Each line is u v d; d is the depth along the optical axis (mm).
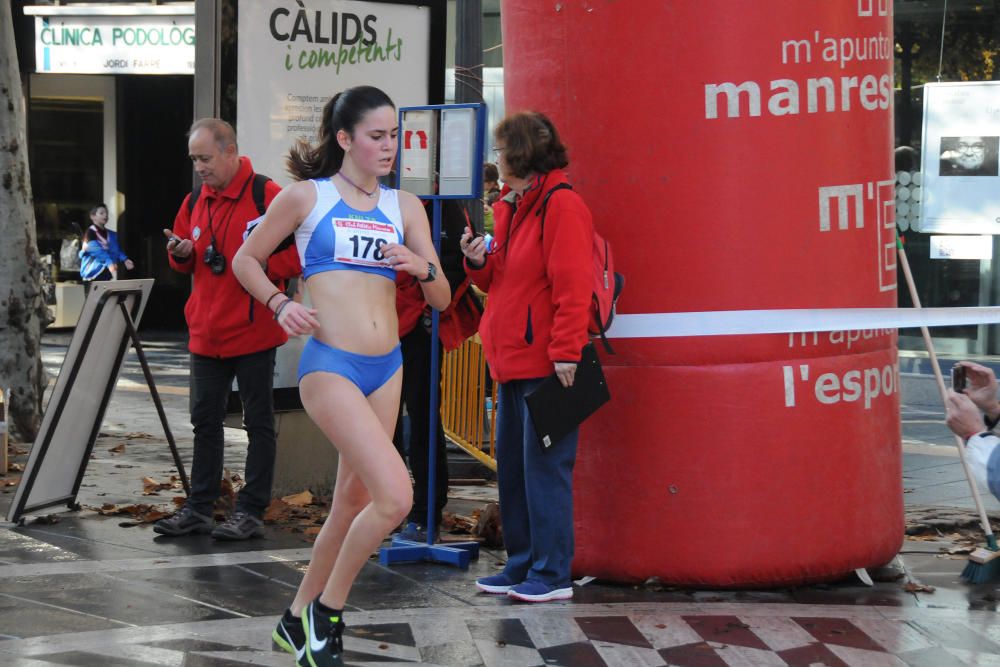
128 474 10734
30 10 23906
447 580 7391
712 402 7016
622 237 7098
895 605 6891
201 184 8352
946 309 7047
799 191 7035
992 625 6500
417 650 6000
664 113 6996
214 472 8484
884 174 7449
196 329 8344
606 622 6492
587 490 7262
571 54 7184
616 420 7152
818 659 5922
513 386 7020
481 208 10938
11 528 8547
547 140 6766
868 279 7285
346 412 5336
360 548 5293
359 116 5473
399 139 7875
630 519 7156
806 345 7105
